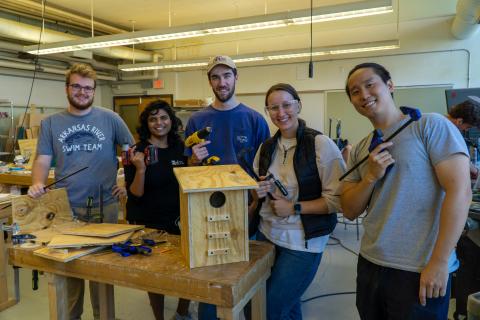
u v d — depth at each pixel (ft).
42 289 8.77
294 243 4.73
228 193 3.75
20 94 22.50
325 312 7.76
